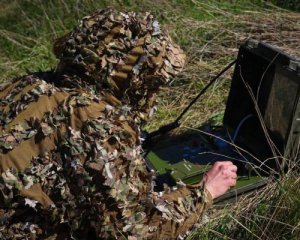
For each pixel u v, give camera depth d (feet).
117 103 6.46
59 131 6.21
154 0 15.80
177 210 6.65
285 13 14.62
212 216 8.38
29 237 6.35
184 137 9.44
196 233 8.14
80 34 6.54
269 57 8.46
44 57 15.25
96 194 6.07
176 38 14.12
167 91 12.44
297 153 8.30
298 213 8.12
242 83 9.16
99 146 6.08
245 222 8.23
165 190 6.89
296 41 13.16
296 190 8.24
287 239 8.07
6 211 6.31
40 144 6.23
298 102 7.97
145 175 6.39
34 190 6.20
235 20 14.46
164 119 11.69
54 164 6.17
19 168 6.22
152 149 9.17
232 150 9.04
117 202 6.10
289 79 8.11
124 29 6.45
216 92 12.10
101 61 6.37
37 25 16.72
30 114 6.37
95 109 6.28
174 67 6.46
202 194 6.88
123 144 6.17
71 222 6.26
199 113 11.66
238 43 13.66
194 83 12.48
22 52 15.93
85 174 6.05
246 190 8.38
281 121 8.37
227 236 8.18
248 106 9.18
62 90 6.48
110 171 6.06
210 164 8.74
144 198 6.37
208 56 13.39
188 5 15.79
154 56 6.37
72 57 6.50
